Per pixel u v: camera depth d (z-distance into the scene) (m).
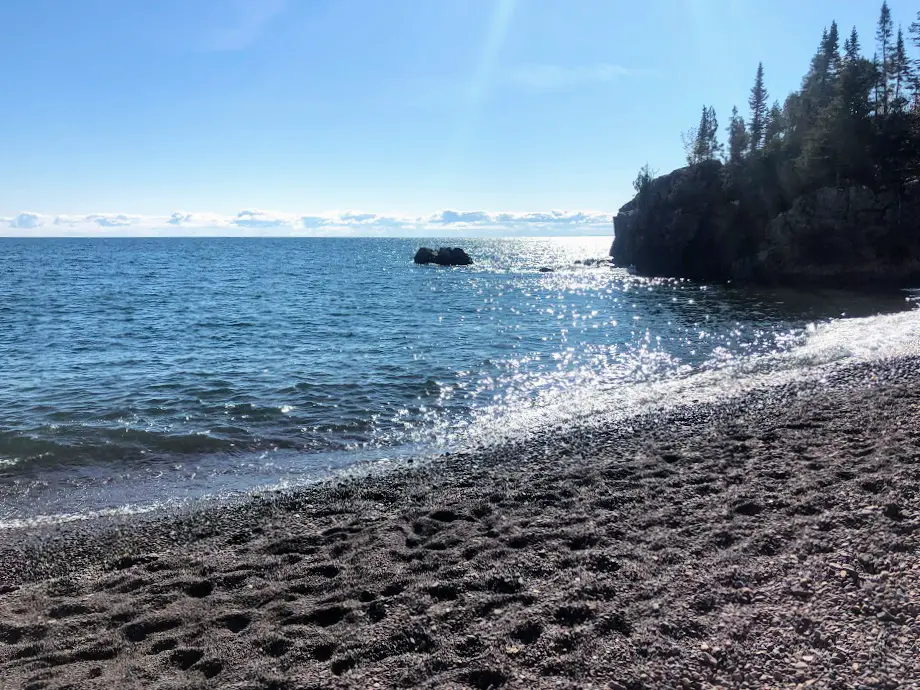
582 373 18.91
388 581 6.10
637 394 15.77
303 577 6.41
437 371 19.42
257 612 5.68
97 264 86.69
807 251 47.56
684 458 9.66
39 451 11.74
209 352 23.11
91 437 12.59
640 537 6.58
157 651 5.16
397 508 8.56
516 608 5.24
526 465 10.30
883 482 7.34
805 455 9.02
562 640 4.64
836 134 49.59
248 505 9.09
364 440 12.67
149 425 13.48
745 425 11.61
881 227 45.31
